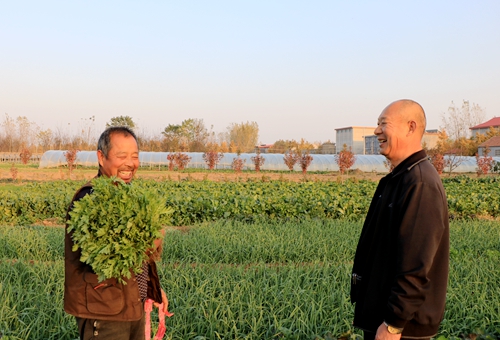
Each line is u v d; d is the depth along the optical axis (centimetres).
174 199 1490
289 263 876
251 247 1008
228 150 7988
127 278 335
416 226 325
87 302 326
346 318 601
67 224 333
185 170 4416
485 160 3781
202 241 1044
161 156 4731
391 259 344
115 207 317
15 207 1542
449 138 7744
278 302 628
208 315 589
